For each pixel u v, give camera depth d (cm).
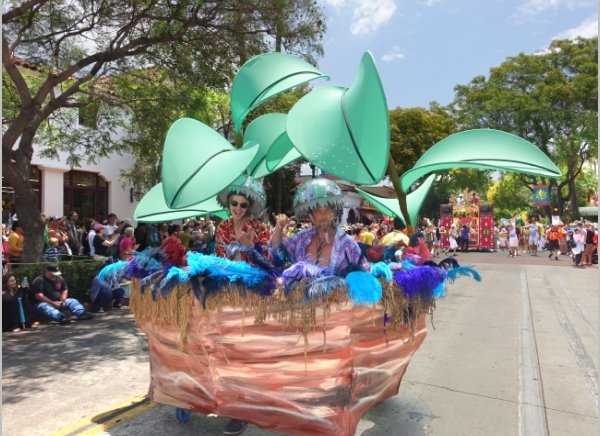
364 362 319
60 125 1188
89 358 559
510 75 3059
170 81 1023
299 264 291
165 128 923
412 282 328
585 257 1733
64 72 839
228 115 1280
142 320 364
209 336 312
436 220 3641
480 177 3484
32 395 443
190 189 278
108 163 1872
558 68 3030
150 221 435
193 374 332
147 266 343
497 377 502
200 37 880
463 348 613
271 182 1641
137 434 362
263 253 332
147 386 468
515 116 2952
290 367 300
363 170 271
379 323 322
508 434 372
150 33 916
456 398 443
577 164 3516
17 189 859
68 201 1739
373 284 284
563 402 437
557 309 881
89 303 848
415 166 391
